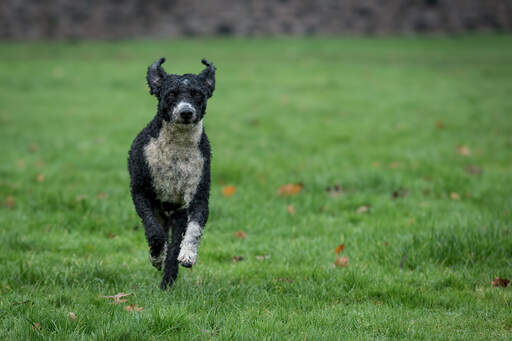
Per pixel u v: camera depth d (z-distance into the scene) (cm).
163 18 4303
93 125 1756
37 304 575
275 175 1199
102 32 4059
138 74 2686
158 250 607
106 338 502
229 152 1410
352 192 1114
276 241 850
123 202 975
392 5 4578
